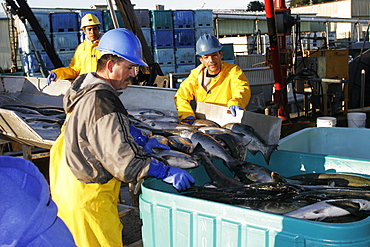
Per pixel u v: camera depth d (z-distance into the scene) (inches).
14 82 295.7
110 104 84.7
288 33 299.3
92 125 84.2
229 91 166.7
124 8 317.1
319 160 118.1
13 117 166.4
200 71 171.2
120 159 82.7
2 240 38.6
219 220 70.3
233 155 136.0
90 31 233.8
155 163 90.0
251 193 94.9
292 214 79.0
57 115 215.5
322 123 216.7
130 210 159.3
